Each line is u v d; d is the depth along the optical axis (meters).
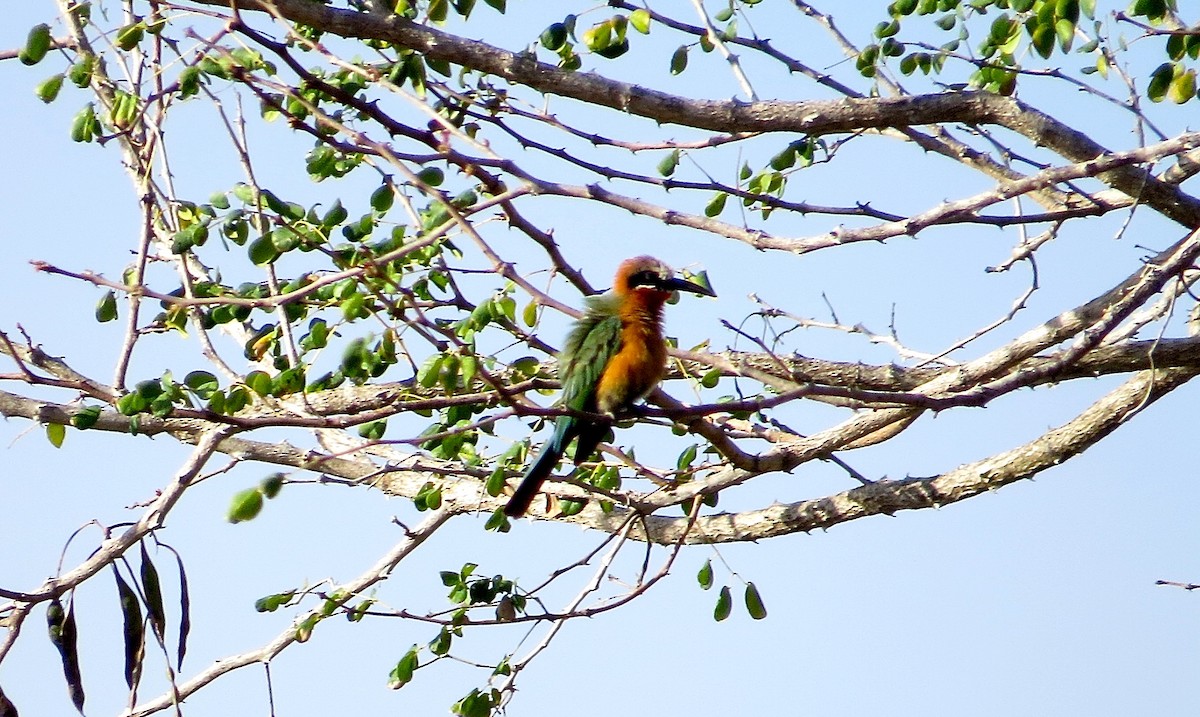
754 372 11.16
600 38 11.90
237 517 10.24
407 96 10.17
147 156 12.12
